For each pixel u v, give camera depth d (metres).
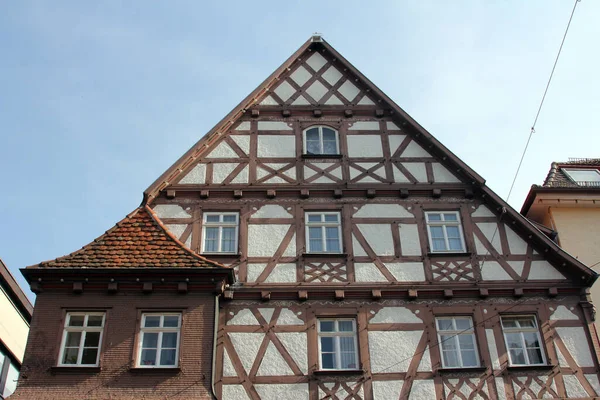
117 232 17.52
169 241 17.30
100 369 15.41
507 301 17.39
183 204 18.48
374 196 18.83
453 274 17.66
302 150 19.59
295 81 20.84
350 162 19.42
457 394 16.05
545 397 16.11
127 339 15.83
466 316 17.20
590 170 22.48
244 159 19.28
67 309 16.16
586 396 16.16
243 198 18.64
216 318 16.27
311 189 18.80
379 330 16.77
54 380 15.28
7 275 19.92
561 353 16.73
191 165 19.11
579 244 20.14
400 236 18.20
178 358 15.66
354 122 20.20
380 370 16.22
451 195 18.98
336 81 20.89
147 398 15.09
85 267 16.38
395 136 19.95
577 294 17.55
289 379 15.97
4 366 20.62
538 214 21.14
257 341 16.42
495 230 18.41
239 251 17.73
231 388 15.79
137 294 16.39
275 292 17.05
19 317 21.67
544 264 17.92
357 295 17.17
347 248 17.89
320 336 16.69
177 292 16.42
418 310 17.09
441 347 16.72
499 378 16.30
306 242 18.00
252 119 20.08
